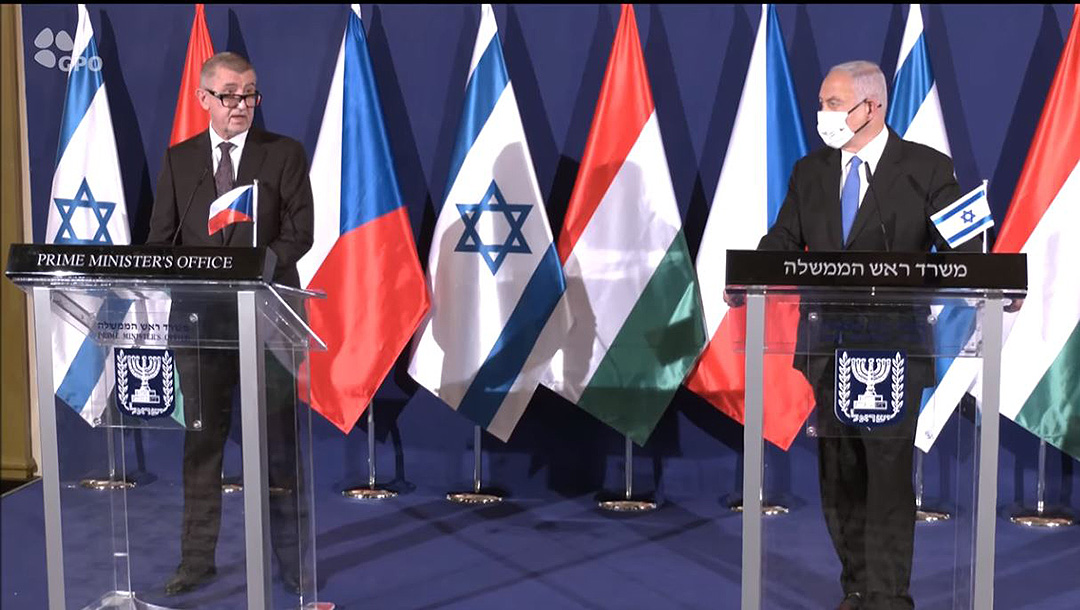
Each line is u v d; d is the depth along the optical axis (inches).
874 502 90.3
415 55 174.2
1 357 178.9
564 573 132.4
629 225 160.1
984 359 87.6
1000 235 155.5
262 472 92.8
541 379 162.6
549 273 160.6
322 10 175.9
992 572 88.5
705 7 168.9
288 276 127.1
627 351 160.7
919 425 89.2
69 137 171.0
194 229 125.1
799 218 118.0
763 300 88.7
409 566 134.8
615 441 175.6
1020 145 164.1
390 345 161.5
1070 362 153.5
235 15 177.3
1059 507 165.8
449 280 163.0
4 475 180.5
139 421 95.3
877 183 113.2
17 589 122.5
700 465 174.2
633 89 160.4
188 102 169.8
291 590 100.3
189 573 96.0
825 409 89.9
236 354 93.0
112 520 96.5
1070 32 154.5
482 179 161.6
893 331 88.7
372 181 162.7
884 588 90.4
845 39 167.0
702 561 137.8
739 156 159.2
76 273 91.2
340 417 162.4
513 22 172.4
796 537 90.7
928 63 157.3
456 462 179.0
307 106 177.0
